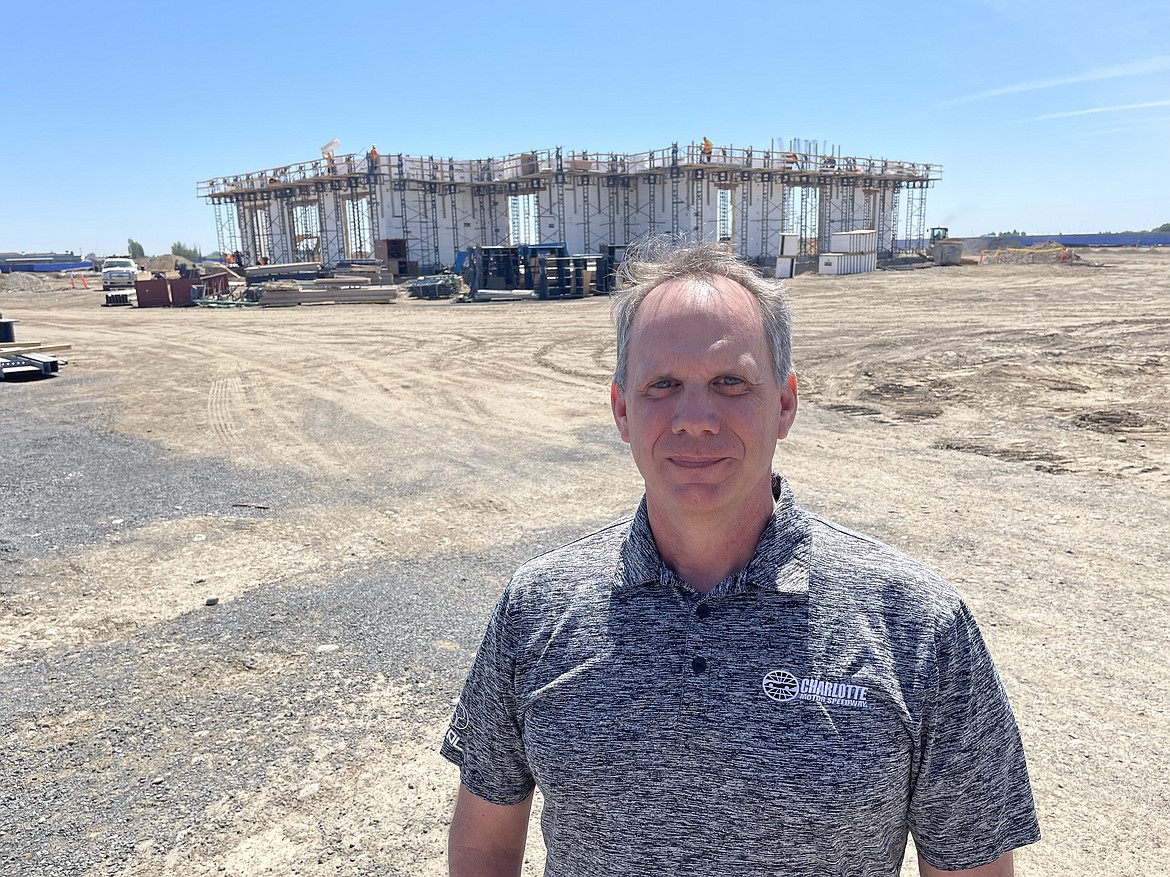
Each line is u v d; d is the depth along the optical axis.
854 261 44.59
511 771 1.52
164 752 3.72
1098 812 3.13
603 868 1.33
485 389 14.06
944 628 1.28
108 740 3.82
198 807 3.34
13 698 4.21
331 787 3.46
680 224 48.94
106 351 20.72
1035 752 3.51
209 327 26.61
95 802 3.38
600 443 9.88
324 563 6.05
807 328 20.62
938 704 1.26
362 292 35.34
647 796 1.28
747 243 51.91
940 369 13.94
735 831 1.25
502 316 27.36
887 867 1.30
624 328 1.49
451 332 23.06
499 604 1.49
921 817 1.33
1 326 20.17
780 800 1.22
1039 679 4.08
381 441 10.28
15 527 7.00
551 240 51.53
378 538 6.59
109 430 11.14
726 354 1.33
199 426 11.39
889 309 24.67
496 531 6.71
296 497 7.85
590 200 51.31
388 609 5.20
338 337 22.62
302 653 4.65
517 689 1.43
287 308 33.84
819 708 1.23
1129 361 13.66
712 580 1.41
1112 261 51.19
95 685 4.33
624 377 1.47
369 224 50.38
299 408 12.66
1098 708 3.82
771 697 1.24
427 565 5.97
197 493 8.02
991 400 11.35
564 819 1.36
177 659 4.61
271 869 3.00
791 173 53.19
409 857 3.04
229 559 6.16
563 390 13.82
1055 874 2.84
